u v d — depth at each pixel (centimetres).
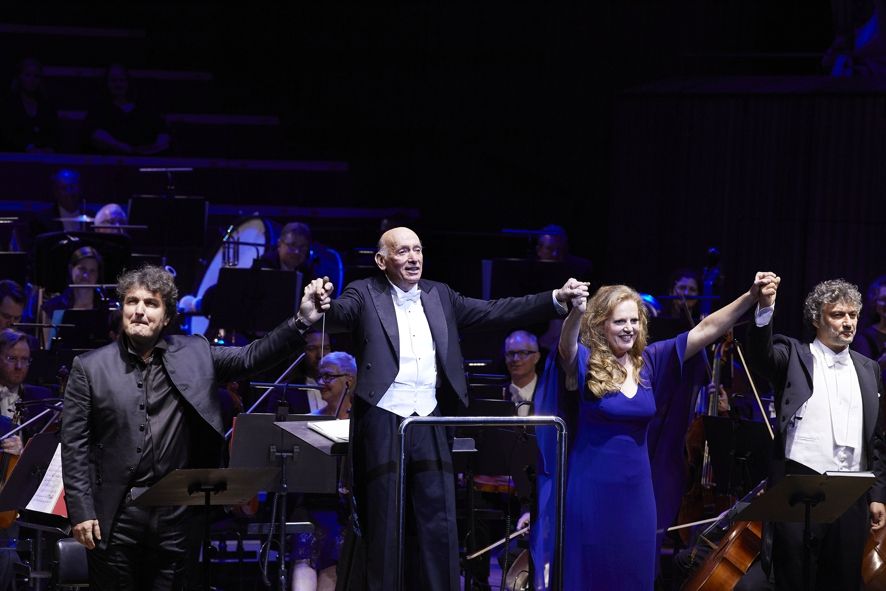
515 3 1920
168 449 680
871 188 1444
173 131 1931
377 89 2041
